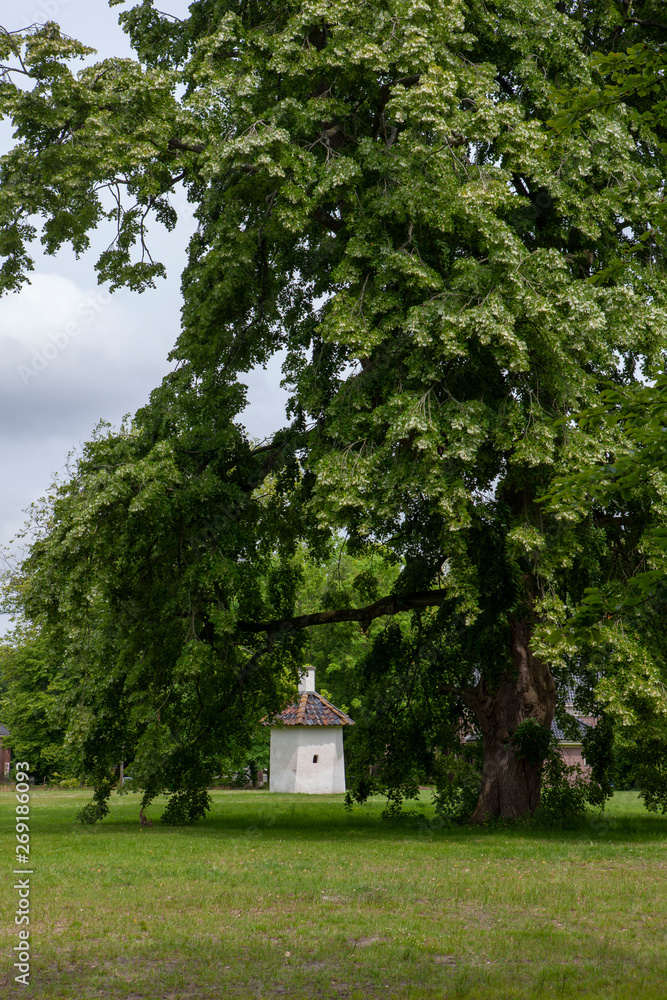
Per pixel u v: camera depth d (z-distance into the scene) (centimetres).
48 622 1788
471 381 1739
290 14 1841
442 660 2245
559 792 2044
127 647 1970
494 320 1567
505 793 2031
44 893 1115
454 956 811
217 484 1909
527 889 1149
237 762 2356
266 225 1791
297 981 722
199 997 679
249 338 2050
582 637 742
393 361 1734
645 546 1648
